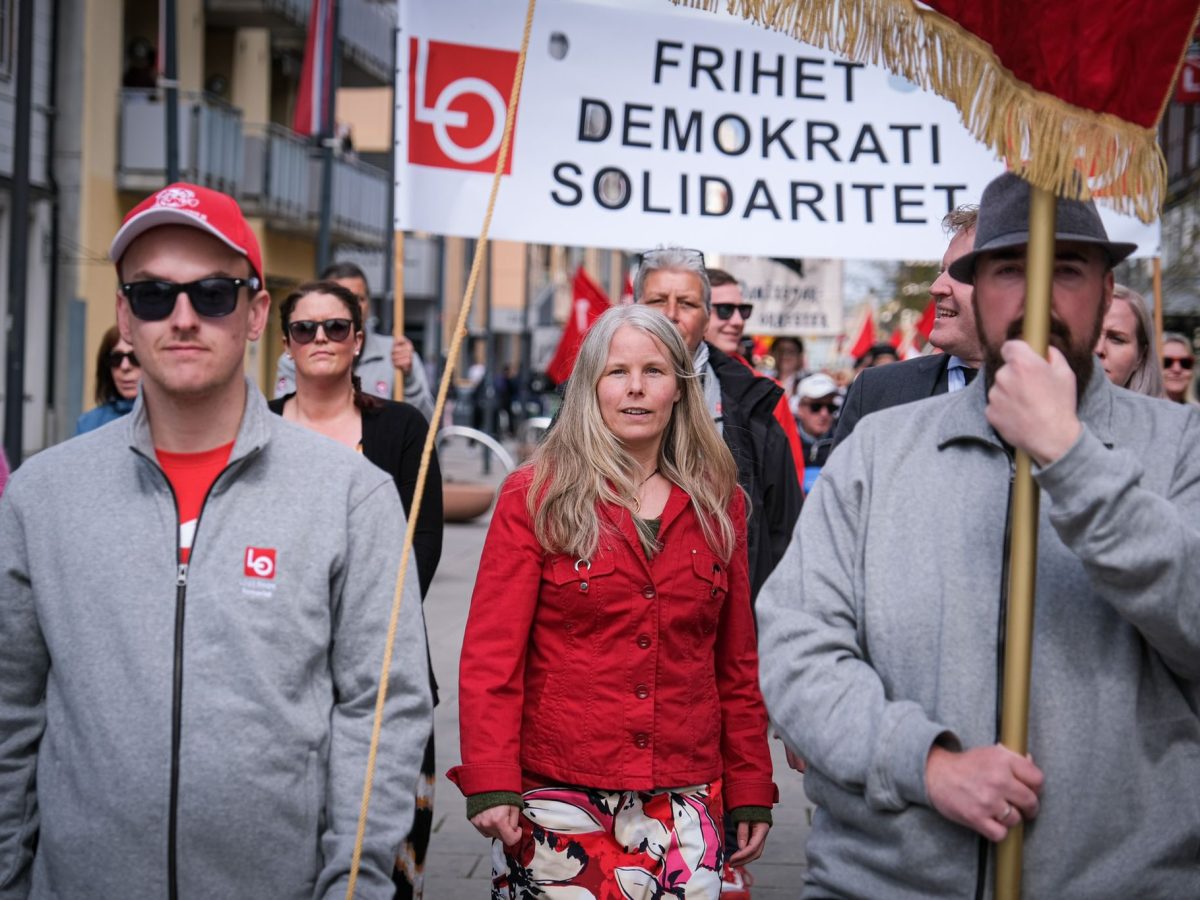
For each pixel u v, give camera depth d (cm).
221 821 262
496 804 334
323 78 1694
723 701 369
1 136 1814
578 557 344
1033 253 238
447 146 650
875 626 256
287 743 268
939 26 240
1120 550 224
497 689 341
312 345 480
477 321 5184
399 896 384
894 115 652
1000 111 238
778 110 654
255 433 276
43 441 1942
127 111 2131
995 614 246
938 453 260
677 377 357
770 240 653
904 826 246
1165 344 759
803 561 269
